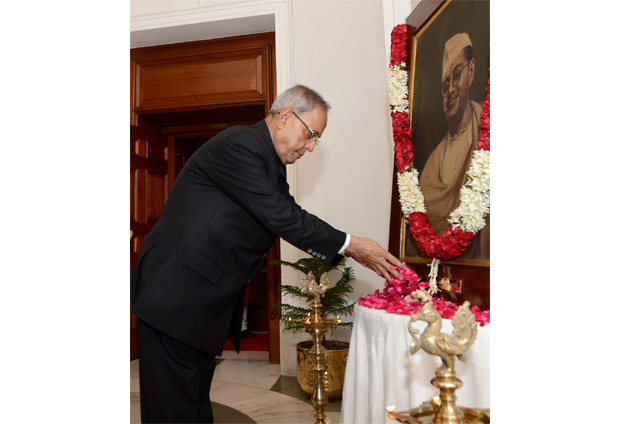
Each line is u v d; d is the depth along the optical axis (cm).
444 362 84
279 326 394
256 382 353
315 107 185
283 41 377
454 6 183
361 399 154
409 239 210
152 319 163
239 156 171
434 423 83
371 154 360
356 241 169
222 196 177
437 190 184
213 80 430
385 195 355
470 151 159
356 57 367
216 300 174
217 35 422
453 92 177
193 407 173
